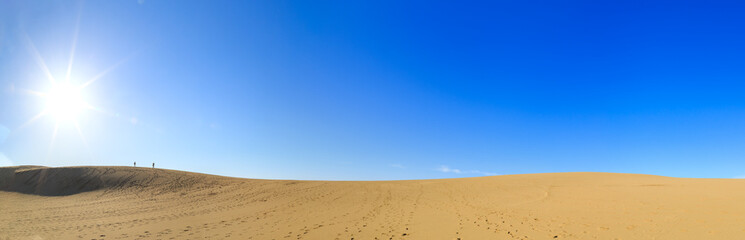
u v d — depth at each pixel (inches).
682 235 460.8
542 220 653.9
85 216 856.9
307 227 657.6
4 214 900.0
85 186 1574.8
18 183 1643.7
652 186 1138.0
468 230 583.5
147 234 599.5
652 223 547.5
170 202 1195.3
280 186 1615.4
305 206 1055.6
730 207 618.2
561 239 487.2
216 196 1353.3
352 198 1261.1
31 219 804.6
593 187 1218.0
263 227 663.8
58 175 1686.8
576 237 494.6
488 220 684.7
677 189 1000.2
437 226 634.8
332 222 719.7
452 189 1441.9
